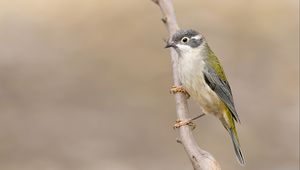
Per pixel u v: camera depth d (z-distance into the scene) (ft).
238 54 65.05
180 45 34.50
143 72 61.62
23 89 58.29
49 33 68.13
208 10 72.69
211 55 35.99
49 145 51.39
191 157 26.32
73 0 74.28
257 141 52.65
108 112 55.47
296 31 70.23
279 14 73.20
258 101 57.82
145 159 49.85
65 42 66.64
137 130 53.21
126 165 49.11
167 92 58.65
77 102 56.80
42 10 72.74
